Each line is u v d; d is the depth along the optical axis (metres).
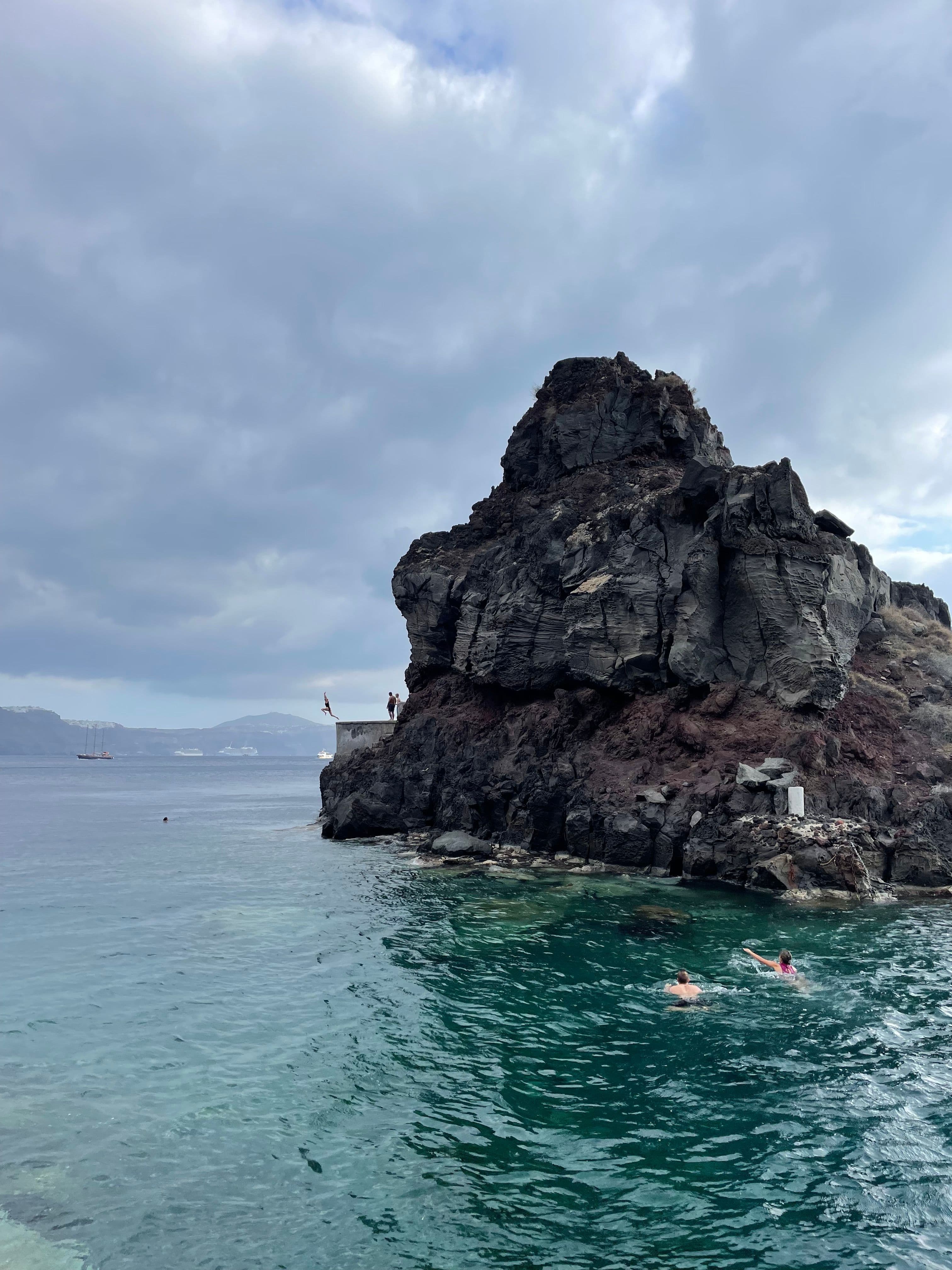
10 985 22.88
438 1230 11.59
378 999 21.09
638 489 50.81
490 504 62.59
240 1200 12.41
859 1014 19.56
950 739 42.25
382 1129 14.46
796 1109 15.02
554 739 45.78
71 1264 10.90
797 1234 11.43
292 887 36.88
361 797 53.25
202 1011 20.47
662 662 43.28
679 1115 14.85
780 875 32.78
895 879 34.12
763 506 41.72
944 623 59.81
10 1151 13.88
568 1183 12.70
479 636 52.19
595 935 26.75
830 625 43.62
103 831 66.62
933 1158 13.40
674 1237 11.38
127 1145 14.06
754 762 38.09
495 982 22.23
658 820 37.53
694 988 21.28
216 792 138.50
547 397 62.22
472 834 46.06
